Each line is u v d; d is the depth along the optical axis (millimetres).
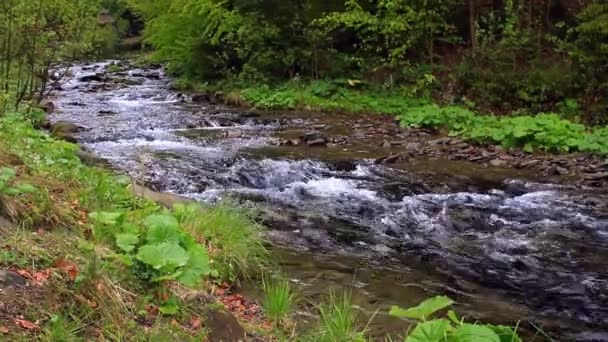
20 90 11250
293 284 5094
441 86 16000
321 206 7707
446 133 12555
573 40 15844
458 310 4812
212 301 4035
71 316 3160
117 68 26375
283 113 15352
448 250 6262
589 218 7422
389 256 6008
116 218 4371
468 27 18047
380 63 17547
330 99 16266
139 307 3525
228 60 19688
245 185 8680
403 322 4445
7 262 3391
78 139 10945
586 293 5254
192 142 11281
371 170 9625
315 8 18344
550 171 9625
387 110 15078
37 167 5449
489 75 14875
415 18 16328
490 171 9711
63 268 3469
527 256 6141
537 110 14000
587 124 13148
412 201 8023
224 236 5410
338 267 5598
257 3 18219
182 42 19672
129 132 11938
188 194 7945
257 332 3992
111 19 36031
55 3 10039
